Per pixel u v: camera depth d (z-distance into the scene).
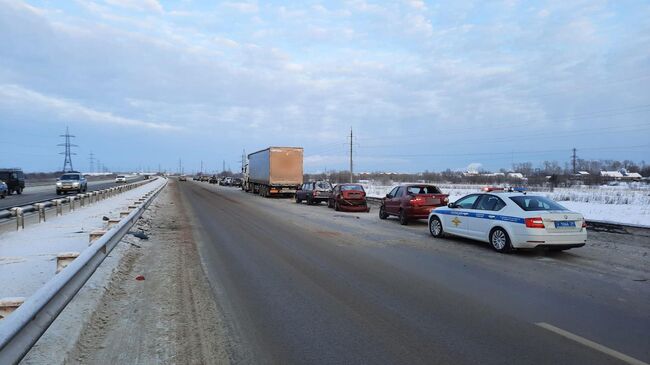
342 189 23.84
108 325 5.39
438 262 9.39
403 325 5.42
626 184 67.06
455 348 4.68
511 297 6.65
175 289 7.10
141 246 11.26
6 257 8.85
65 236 11.81
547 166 104.38
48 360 4.25
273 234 13.82
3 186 31.52
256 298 6.60
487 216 11.12
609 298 6.61
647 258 9.98
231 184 73.31
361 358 4.44
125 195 33.50
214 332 5.17
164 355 4.51
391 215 19.67
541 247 10.20
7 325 3.27
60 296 4.75
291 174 37.38
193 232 14.19
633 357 4.43
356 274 8.20
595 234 13.89
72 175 40.66
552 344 4.78
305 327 5.36
